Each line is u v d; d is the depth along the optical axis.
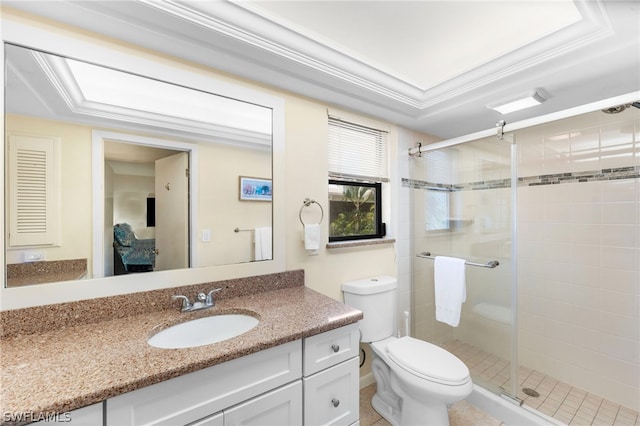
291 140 1.69
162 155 1.33
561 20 1.25
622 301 1.80
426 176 2.31
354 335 1.28
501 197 1.84
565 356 2.05
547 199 2.14
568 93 1.71
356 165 2.07
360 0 1.14
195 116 1.40
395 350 1.68
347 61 1.48
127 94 1.24
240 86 1.51
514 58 1.43
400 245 2.31
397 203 2.29
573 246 2.02
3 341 0.96
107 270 1.19
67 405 0.67
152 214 1.30
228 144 1.49
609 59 1.32
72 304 1.10
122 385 0.73
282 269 1.65
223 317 1.31
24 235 1.04
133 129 1.26
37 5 0.98
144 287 1.26
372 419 1.77
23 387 0.71
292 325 1.12
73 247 1.13
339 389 1.23
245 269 1.53
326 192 1.85
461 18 1.24
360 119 2.05
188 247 1.38
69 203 1.13
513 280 1.80
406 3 1.16
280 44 1.28
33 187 1.06
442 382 1.42
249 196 1.55
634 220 1.76
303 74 1.49
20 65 1.03
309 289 1.63
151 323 1.14
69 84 1.12
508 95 1.74
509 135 1.76
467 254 2.05
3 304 1.00
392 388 1.69
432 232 2.28
